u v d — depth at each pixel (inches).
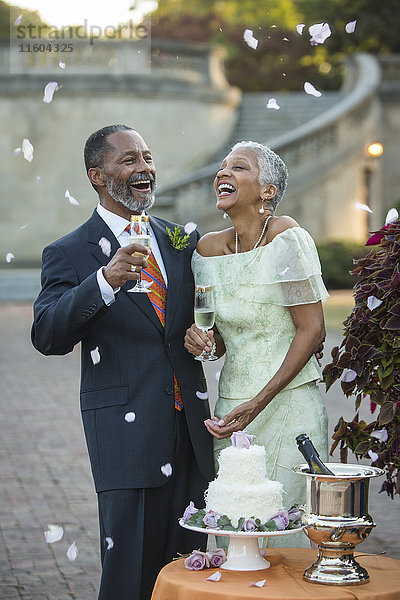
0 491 268.8
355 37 1251.8
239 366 146.8
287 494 144.9
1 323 660.7
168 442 143.6
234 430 138.5
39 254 1015.0
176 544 147.9
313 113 1067.9
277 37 1258.0
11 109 1004.6
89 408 144.2
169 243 153.5
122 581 139.1
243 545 116.6
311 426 145.5
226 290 147.1
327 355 474.0
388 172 1114.1
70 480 280.8
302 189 956.0
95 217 150.8
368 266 134.0
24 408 390.0
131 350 144.6
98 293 132.1
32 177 1010.7
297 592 105.3
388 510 253.4
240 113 1082.7
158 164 1008.2
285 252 142.3
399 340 125.8
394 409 128.1
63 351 139.0
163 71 1019.3
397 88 1109.1
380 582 110.6
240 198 143.8
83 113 1005.8
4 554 215.9
